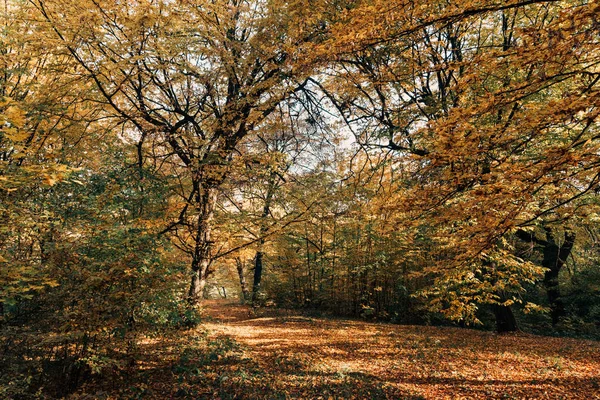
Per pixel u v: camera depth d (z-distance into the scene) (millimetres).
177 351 7918
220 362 7602
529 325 14883
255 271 22031
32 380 4961
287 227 11258
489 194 4082
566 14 3053
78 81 7637
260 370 7281
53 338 4594
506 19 8617
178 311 7059
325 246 20188
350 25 3887
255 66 8773
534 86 3674
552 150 3543
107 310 5078
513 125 3865
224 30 8516
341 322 15578
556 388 6340
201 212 10484
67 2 6574
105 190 6457
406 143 7562
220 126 9500
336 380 6926
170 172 10352
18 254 5637
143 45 7379
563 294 15367
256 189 12266
